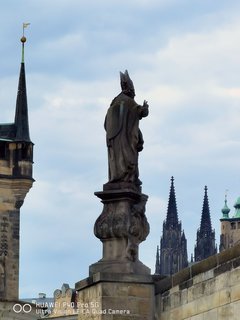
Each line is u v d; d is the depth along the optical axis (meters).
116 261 63.56
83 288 64.69
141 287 63.19
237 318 54.78
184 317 60.00
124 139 64.56
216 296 56.75
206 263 58.00
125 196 64.00
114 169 64.50
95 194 64.56
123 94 65.56
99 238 64.44
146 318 62.88
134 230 63.62
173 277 61.50
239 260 54.78
